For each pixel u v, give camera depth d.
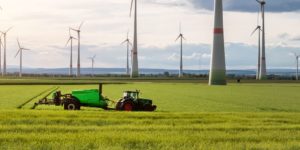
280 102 66.25
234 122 32.94
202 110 48.88
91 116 34.97
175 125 30.16
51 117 33.44
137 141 23.11
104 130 27.03
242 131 27.48
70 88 101.38
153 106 46.81
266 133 26.61
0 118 32.22
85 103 46.88
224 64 156.12
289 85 150.25
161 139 23.61
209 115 38.19
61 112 37.84
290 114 40.91
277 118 36.56
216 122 32.94
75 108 46.56
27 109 43.38
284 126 30.23
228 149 21.30
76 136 24.25
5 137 23.67
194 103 61.28
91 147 21.67
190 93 90.31
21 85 120.31
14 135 24.31
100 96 47.03
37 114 35.44
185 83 158.12
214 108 52.50
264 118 36.22
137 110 46.62
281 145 22.41
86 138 23.61
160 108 51.44
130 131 26.64
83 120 31.83
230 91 103.25
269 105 59.38
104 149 20.95
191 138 24.20
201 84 152.00
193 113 39.84
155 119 33.88
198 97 76.50
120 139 23.48
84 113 37.28
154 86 123.69
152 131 26.72
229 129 28.47
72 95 47.12
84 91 47.03
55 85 120.44
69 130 26.89
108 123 30.95
